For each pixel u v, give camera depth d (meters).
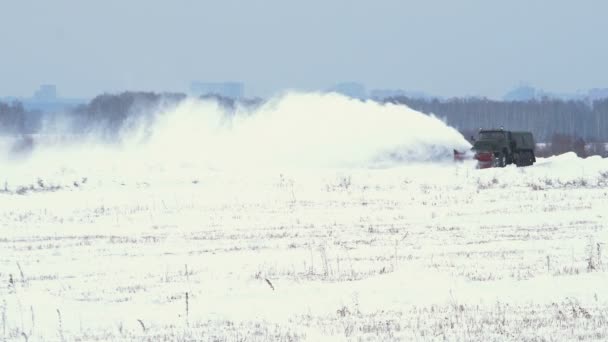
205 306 50.31
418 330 42.00
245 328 44.22
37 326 46.75
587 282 53.28
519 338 39.62
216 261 67.88
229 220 95.38
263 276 59.72
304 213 100.19
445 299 49.81
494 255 67.12
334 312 47.50
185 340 41.62
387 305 48.97
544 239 76.25
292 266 63.66
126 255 72.75
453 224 88.88
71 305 51.94
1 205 108.44
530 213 96.25
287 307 49.38
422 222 91.06
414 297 50.81
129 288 56.88
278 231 86.31
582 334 40.12
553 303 47.75
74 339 43.19
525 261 63.47
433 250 71.06
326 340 40.75
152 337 42.56
